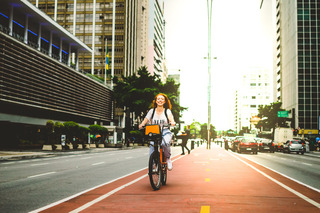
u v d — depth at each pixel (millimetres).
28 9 37125
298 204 5664
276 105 79812
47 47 44781
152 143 7387
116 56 92312
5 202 5930
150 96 58500
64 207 5426
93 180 9047
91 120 54094
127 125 60625
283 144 40031
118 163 15680
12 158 19266
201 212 4973
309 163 18469
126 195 6504
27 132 33219
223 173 10922
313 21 86625
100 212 5031
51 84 36875
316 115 83500
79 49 54969
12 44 29828
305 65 85438
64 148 31109
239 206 5441
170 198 6156
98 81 54875
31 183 8461
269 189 7422
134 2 109062
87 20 93875
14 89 29562
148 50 130250
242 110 183500
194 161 16750
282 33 105688
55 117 41062
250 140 30781
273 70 125500
